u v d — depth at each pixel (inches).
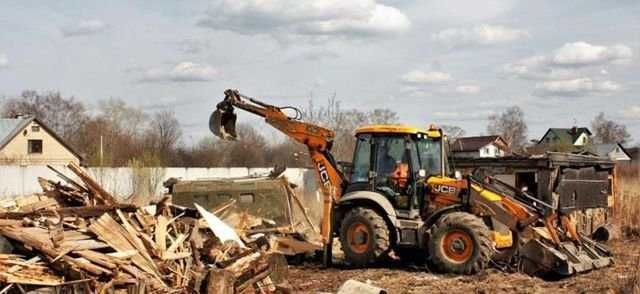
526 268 477.7
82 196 417.7
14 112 2370.8
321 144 552.1
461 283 451.2
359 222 518.9
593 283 442.6
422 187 521.0
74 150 1898.4
